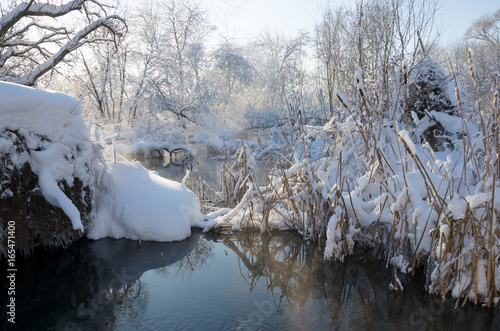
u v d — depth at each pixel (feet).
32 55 46.91
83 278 10.66
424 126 24.66
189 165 41.11
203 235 14.53
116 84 60.03
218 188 24.45
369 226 11.73
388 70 25.29
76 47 40.45
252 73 72.23
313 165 16.56
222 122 69.92
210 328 7.96
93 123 15.20
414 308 8.76
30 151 12.07
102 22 41.68
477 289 8.80
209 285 10.20
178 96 63.26
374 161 12.78
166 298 9.41
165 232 13.69
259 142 45.34
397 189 11.41
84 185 13.58
